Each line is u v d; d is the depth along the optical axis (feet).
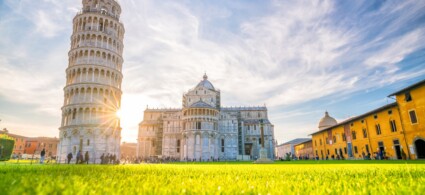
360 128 209.56
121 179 19.86
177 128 346.54
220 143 330.54
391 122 168.55
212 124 303.27
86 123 192.03
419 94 142.61
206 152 288.92
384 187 14.24
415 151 145.48
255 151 380.37
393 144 166.20
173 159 296.10
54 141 454.40
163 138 344.28
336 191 13.53
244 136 386.32
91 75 204.03
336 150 258.78
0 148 153.38
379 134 182.50
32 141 441.27
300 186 15.39
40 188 12.96
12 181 16.20
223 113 349.20
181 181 18.78
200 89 356.18
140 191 13.17
